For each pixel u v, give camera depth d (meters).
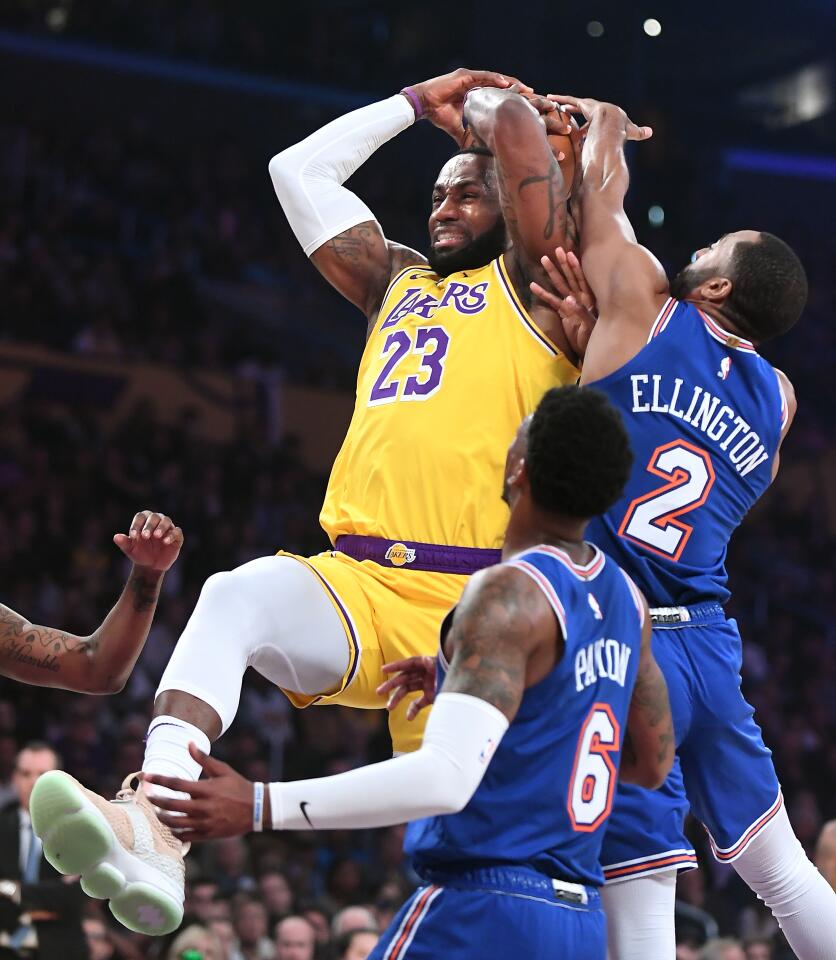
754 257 4.95
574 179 5.45
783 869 5.13
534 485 3.79
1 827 9.05
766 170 30.77
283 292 26.12
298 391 21.80
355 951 9.13
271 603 4.78
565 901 3.74
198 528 18.92
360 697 5.02
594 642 3.76
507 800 3.69
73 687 4.89
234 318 25.12
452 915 3.70
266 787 3.54
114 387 20.33
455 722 3.50
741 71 30.03
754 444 4.94
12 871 8.88
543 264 5.07
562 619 3.65
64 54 27.28
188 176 26.97
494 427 5.05
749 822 4.99
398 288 5.58
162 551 4.77
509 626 3.58
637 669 3.92
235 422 21.17
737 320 4.97
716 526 4.91
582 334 5.03
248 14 29.69
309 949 9.45
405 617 4.94
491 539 4.96
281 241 27.28
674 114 30.31
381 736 16.03
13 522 17.83
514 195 5.07
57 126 27.53
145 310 22.89
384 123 5.93
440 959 3.68
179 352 22.23
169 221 25.80
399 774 3.48
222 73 28.44
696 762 5.00
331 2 29.89
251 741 14.38
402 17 29.59
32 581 17.09
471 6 27.75
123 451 19.77
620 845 4.77
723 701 4.86
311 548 20.14
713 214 28.45
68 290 22.05
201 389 21.03
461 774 3.47
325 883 12.45
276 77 28.80
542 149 5.06
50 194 24.61
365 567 5.04
